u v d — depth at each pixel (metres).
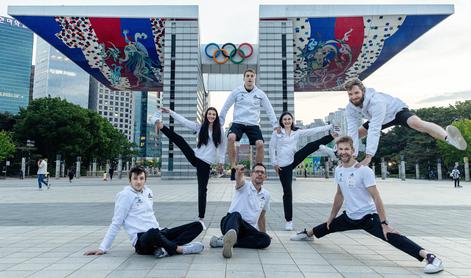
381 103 4.73
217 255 4.42
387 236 4.23
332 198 14.06
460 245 5.27
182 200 12.39
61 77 115.19
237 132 6.11
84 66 37.03
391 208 10.77
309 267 3.89
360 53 34.22
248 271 3.67
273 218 8.17
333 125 6.26
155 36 32.41
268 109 6.49
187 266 3.85
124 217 4.47
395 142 58.09
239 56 35.19
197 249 4.50
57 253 4.47
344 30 31.34
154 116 6.03
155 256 4.27
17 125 48.22
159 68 36.88
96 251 4.39
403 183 33.03
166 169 32.00
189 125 6.29
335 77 40.81
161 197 13.72
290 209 6.52
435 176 50.19
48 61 113.69
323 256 4.44
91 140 49.06
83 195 14.89
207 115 5.93
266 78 31.38
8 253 4.47
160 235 4.18
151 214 4.61
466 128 43.00
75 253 4.48
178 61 31.80
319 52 34.09
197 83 31.95
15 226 6.70
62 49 33.47
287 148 6.48
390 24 30.39
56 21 30.00
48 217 7.99
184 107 31.77
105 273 3.56
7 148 43.84
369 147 4.61
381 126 4.95
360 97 4.80
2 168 49.06
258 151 6.27
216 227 6.66
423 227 7.02
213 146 6.03
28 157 46.69
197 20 31.84
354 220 4.68
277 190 19.48
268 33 31.61
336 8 30.48
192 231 4.59
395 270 3.83
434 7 29.34
